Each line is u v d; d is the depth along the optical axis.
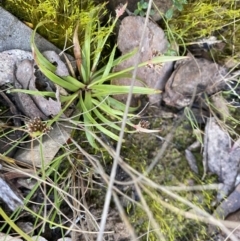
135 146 0.31
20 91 0.27
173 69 0.31
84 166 0.30
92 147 0.31
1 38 0.29
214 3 0.32
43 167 0.27
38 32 0.30
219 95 0.32
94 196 0.30
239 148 0.31
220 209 0.31
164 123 0.32
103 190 0.31
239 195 0.31
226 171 0.31
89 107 0.29
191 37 0.32
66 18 0.30
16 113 0.29
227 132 0.31
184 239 0.31
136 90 0.29
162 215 0.31
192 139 0.32
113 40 0.31
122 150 0.31
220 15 0.32
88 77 0.30
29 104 0.29
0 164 0.28
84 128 0.28
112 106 0.30
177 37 0.32
